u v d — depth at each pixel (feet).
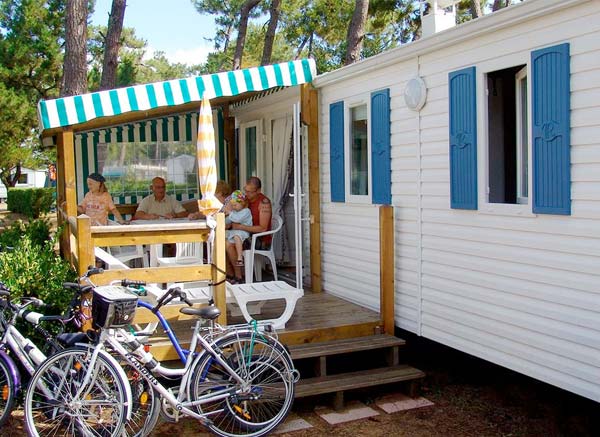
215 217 16.97
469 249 15.35
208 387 13.67
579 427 14.75
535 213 13.30
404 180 17.71
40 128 20.62
